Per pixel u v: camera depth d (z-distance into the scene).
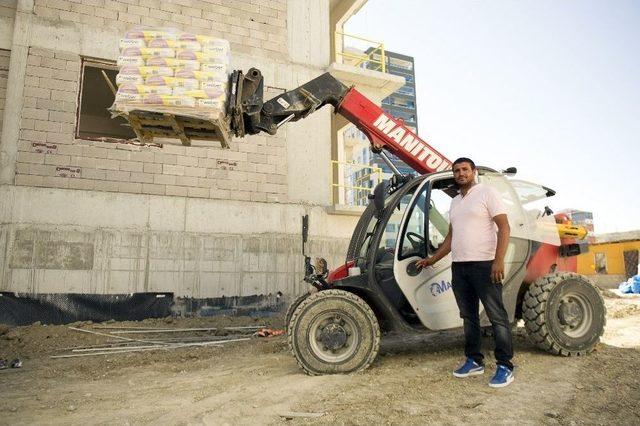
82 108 14.88
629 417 2.73
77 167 8.09
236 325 8.07
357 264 4.64
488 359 4.29
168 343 6.55
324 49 10.69
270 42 10.12
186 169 8.83
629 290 14.39
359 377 3.85
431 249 4.43
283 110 5.05
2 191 7.56
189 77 3.91
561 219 5.14
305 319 4.09
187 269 8.48
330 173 10.12
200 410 3.14
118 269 8.02
